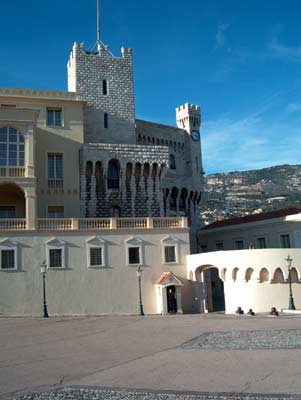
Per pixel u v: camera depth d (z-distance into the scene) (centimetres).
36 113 4741
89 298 4453
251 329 2961
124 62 6300
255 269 4391
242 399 1362
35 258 4375
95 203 5334
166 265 4753
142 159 5594
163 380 1627
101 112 6050
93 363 1977
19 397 1458
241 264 4422
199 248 6950
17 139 4619
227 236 6344
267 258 4394
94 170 5347
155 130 7888
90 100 6031
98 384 1602
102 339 2705
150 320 3775
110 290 4528
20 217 4997
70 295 4406
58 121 5356
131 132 6153
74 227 4531
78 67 6066
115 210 5466
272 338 2533
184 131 8494
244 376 1641
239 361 1906
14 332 3077
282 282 4391
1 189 4850
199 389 1488
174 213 7625
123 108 6175
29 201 4491
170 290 4628
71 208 5194
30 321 3759
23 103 5256
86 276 4484
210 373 1708
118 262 4603
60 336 2861
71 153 5306
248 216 6341
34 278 4344
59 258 4444
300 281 4428
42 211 5084
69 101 5381
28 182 4528
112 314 4478
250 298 4378
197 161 8450
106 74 6181
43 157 5181
